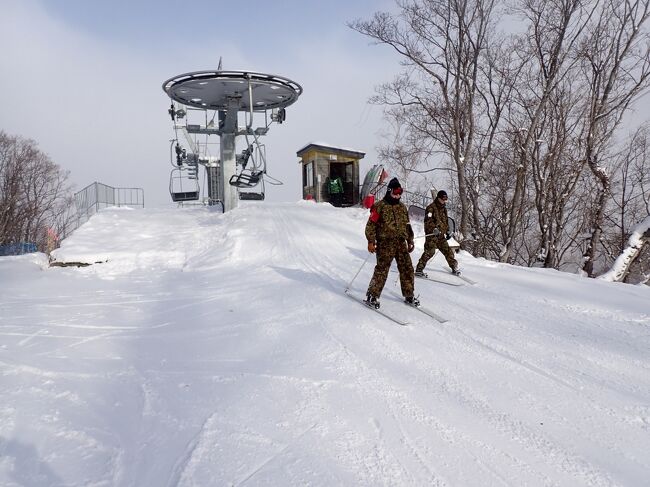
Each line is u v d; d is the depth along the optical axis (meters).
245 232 12.03
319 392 3.42
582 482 2.38
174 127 18.97
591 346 4.47
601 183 18.02
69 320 5.85
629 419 3.06
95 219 14.65
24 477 2.41
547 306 6.02
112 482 2.37
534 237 26.06
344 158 22.75
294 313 5.70
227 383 3.64
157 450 2.68
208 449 2.64
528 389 3.49
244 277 8.22
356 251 10.21
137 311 6.34
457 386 3.53
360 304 5.96
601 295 6.73
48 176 42.38
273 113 17.70
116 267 9.91
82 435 2.87
